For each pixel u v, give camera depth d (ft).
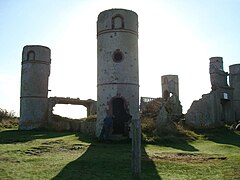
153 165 45.14
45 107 126.11
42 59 126.72
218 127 116.67
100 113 80.02
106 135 74.33
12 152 54.60
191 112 121.70
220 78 135.74
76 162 45.73
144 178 36.60
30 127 121.19
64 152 58.03
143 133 83.20
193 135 92.99
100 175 38.06
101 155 53.36
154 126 88.33
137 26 84.74
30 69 124.67
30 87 123.95
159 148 67.72
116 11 81.46
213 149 68.49
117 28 80.79
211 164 46.01
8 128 133.59
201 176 38.14
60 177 36.35
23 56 126.82
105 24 82.02
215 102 122.62
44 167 41.93
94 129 87.51
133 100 79.36
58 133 104.06
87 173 39.04
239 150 67.05
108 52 80.53
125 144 70.95
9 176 36.11
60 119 126.21
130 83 79.61
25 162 45.47
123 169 41.91
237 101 171.53
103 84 80.28
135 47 82.48
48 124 124.26
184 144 77.30
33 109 123.03
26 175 36.88
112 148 63.72
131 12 82.69
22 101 124.57
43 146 63.62
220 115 125.39
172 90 159.02
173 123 95.14
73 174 38.11
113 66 79.51
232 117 135.85
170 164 45.98
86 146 66.03
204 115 120.67
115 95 78.28
